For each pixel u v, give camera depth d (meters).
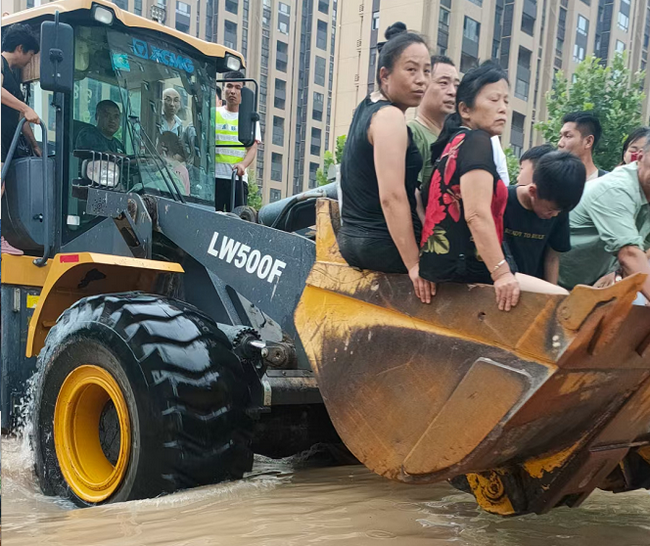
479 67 2.63
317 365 2.94
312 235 4.34
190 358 3.50
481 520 2.98
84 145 4.79
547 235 3.00
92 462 3.80
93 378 3.69
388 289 2.73
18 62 4.96
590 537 2.80
